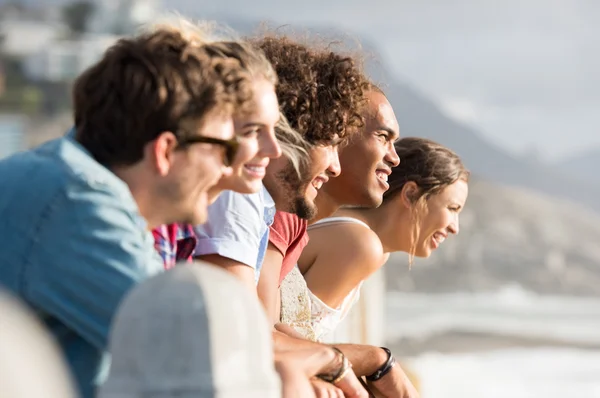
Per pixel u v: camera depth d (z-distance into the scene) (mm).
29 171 2586
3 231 2529
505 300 71000
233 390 2076
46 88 100562
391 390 3705
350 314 7242
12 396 1590
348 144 4586
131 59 2666
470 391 28547
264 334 2160
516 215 98062
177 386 2045
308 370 3131
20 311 1722
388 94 4852
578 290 79625
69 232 2531
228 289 2104
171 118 2645
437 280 75250
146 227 2729
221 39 2912
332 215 5266
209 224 3539
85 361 2570
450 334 47812
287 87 4027
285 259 4199
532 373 33375
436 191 5375
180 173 2699
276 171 4031
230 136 2764
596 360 37250
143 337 2059
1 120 94938
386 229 5379
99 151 2686
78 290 2521
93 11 105688
